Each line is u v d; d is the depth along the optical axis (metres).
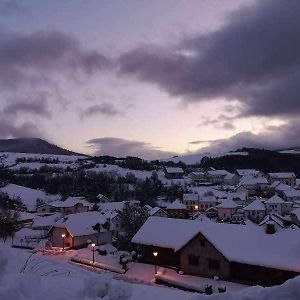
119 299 6.70
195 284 29.77
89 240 48.28
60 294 6.51
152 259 37.72
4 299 5.80
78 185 157.75
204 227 36.22
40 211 112.25
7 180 174.75
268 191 159.25
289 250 30.75
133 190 148.75
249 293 6.07
